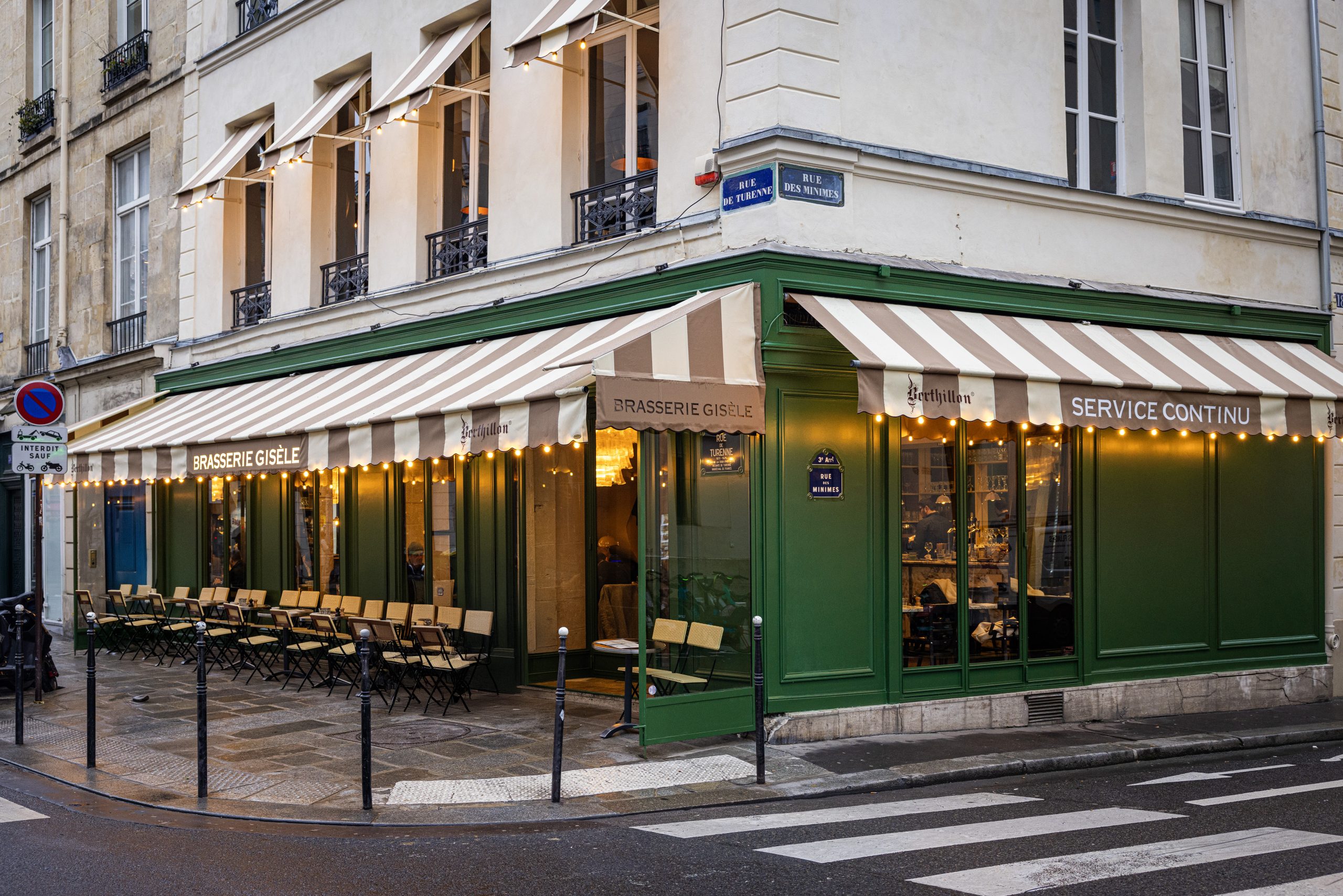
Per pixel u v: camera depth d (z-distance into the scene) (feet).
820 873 18.88
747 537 30.17
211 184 48.06
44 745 30.68
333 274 47.34
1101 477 36.17
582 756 28.53
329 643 40.93
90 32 63.21
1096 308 35.55
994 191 33.99
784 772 27.02
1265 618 39.50
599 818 23.32
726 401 28.58
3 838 21.59
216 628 47.88
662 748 29.30
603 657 40.16
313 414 37.27
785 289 30.04
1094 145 37.52
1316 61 42.60
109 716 34.96
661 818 23.41
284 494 49.16
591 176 36.96
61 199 64.90
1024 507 34.60
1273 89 41.50
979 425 34.06
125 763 28.32
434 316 40.42
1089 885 18.08
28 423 36.65
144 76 58.13
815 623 30.83
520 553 38.88
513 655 38.73
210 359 53.16
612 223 35.86
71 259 64.69
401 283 43.04
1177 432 37.45
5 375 71.15
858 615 31.50
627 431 41.11
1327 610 41.01
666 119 33.30
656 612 29.37
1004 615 34.19
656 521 29.37
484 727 32.45
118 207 61.98
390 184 43.86
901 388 27.89
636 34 35.63
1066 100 36.88
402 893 18.07
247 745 30.30
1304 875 18.62
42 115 67.77
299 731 32.17
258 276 52.80
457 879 18.85
